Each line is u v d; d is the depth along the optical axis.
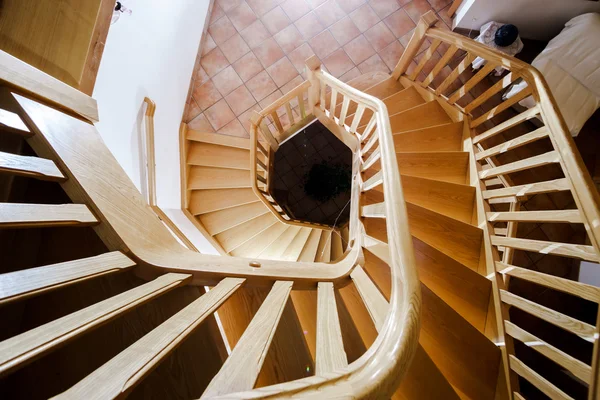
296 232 3.75
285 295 1.18
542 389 1.42
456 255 2.14
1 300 0.64
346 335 1.53
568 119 2.48
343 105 2.46
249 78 3.29
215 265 1.29
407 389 1.51
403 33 3.33
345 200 5.19
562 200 2.91
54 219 0.87
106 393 0.60
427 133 2.67
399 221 1.21
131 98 2.11
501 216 1.97
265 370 1.33
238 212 3.41
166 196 2.85
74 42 1.17
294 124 3.24
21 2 1.13
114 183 1.19
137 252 1.08
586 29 2.37
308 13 3.39
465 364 1.68
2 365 0.56
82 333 0.70
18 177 1.12
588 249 1.33
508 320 1.74
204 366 1.09
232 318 1.46
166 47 2.57
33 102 1.03
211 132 3.20
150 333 0.81
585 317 2.67
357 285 1.45
